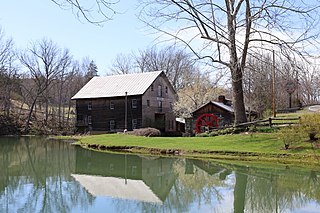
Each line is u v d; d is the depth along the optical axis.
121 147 26.00
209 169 16.39
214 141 22.92
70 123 54.88
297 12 12.76
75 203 10.58
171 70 64.25
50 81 54.81
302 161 16.77
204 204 10.16
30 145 32.31
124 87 47.25
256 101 42.22
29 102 62.97
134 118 45.16
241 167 16.34
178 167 17.48
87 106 48.91
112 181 14.36
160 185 13.27
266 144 19.84
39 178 15.09
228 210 9.47
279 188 11.92
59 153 25.06
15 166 18.86
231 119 37.00
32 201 10.81
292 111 39.16
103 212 9.50
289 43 13.50
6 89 53.78
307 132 18.11
